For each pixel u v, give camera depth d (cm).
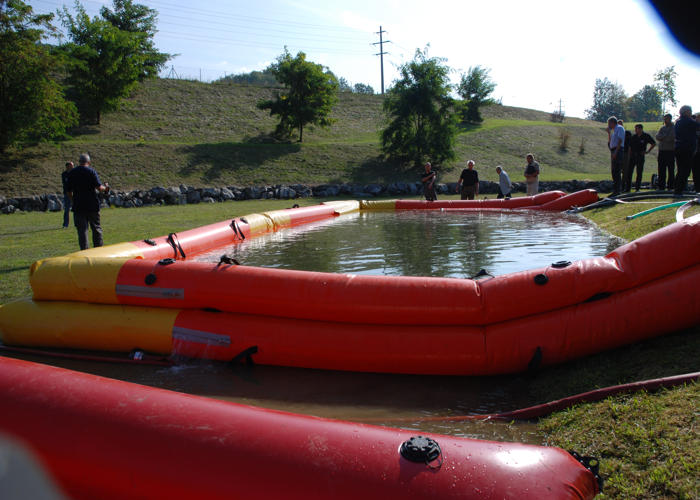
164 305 425
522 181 2231
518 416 291
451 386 351
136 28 3566
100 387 227
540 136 3241
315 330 385
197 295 413
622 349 354
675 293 341
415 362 366
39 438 207
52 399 220
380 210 1556
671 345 334
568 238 821
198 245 805
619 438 239
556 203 1291
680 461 212
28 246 883
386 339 370
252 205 1784
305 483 179
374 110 3803
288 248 826
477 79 3741
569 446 247
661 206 831
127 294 430
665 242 350
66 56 2462
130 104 3123
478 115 3803
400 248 786
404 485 175
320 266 662
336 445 192
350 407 323
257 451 190
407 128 2572
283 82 2809
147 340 417
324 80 2817
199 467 189
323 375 377
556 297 354
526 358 351
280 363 394
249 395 345
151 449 196
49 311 444
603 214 1024
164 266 435
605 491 206
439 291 369
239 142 2781
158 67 3659
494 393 336
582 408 276
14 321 446
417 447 187
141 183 2011
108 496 198
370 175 2406
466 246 781
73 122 2333
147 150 2303
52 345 443
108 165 2119
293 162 2447
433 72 2502
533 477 178
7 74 2030
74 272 446
